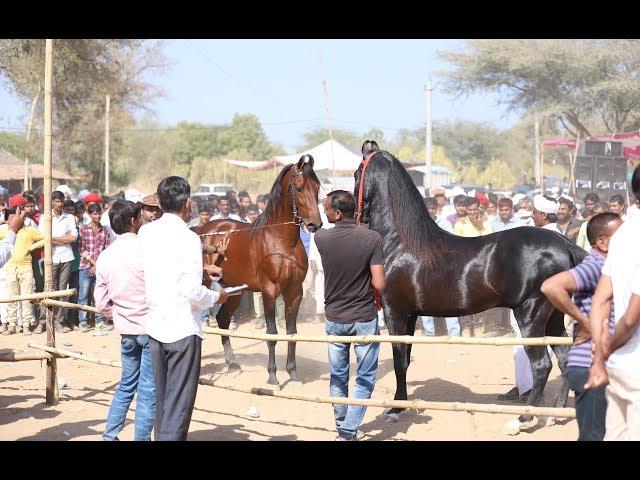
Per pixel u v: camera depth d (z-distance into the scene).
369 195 10.01
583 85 40.84
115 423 8.39
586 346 6.09
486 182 68.25
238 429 9.38
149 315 7.38
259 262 11.86
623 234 5.71
